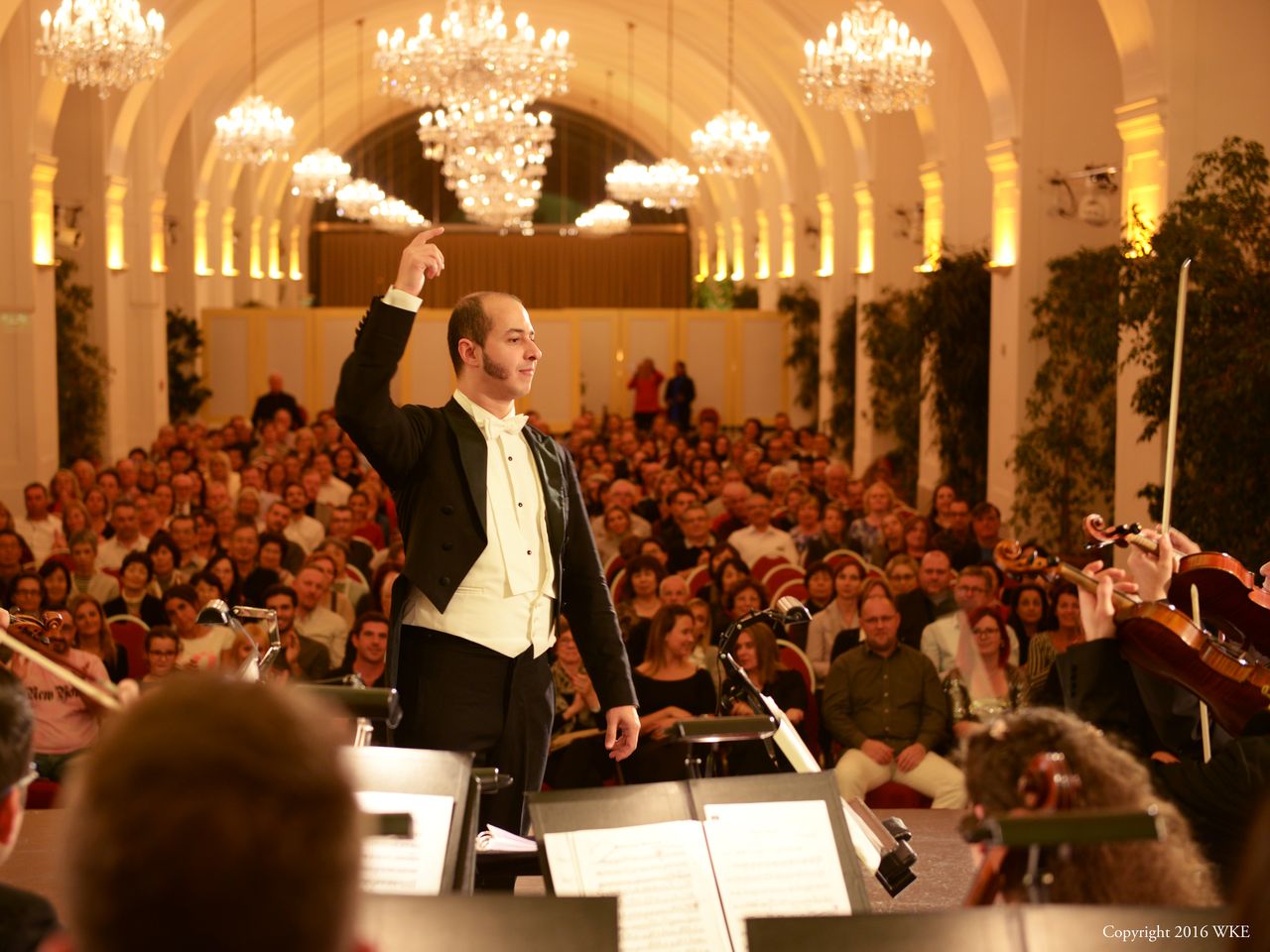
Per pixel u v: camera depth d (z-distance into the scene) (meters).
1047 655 6.89
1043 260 14.23
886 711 6.82
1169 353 8.38
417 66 14.98
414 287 3.59
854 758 6.69
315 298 40.19
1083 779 2.02
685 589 8.23
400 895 2.19
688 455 18.06
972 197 17.14
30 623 4.02
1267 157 10.51
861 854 3.10
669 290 41.09
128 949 1.02
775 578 10.16
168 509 12.68
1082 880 2.08
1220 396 8.03
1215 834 3.05
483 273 40.81
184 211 24.97
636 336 26.98
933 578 8.86
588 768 6.63
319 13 23.73
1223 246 8.42
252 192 30.28
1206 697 3.49
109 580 9.68
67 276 18.23
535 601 3.79
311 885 1.04
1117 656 3.63
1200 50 10.50
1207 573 3.84
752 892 2.68
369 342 3.56
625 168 24.69
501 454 3.81
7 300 15.61
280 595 7.48
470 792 2.73
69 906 1.06
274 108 19.12
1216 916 1.96
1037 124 14.11
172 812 1.02
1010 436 14.56
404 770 2.73
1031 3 13.88
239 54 24.22
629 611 8.17
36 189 15.81
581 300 41.06
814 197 25.30
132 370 21.86
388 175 43.25
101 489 12.98
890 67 13.10
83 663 6.70
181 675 1.12
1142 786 2.07
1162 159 10.60
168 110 21.75
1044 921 1.99
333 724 1.15
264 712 1.08
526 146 20.11
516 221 25.50
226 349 26.23
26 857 4.20
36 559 11.95
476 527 3.73
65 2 11.91
